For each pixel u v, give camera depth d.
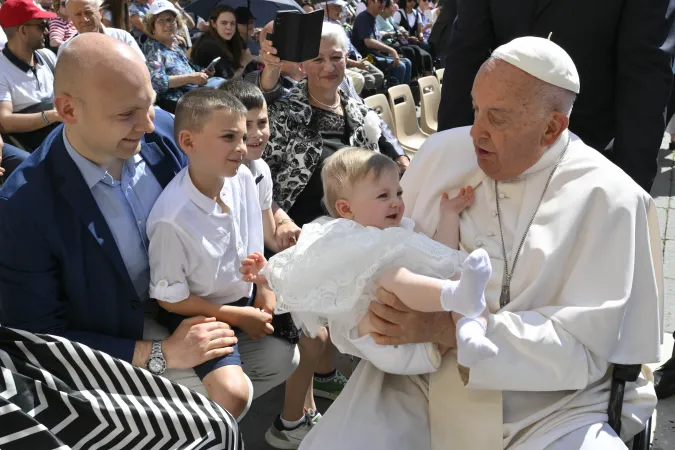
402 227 1.88
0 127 3.99
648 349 1.80
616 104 2.51
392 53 9.01
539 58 1.73
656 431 2.72
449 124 2.88
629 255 1.76
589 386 1.81
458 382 1.82
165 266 1.98
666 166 6.51
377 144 3.27
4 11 3.94
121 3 5.35
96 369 1.67
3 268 1.82
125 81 1.76
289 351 2.38
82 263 1.87
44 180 1.84
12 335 1.62
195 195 1.98
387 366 1.78
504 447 1.79
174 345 1.95
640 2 2.35
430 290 1.61
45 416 1.55
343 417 1.89
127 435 1.65
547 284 1.82
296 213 2.92
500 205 1.96
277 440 2.71
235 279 2.14
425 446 1.88
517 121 1.77
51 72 4.29
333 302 1.74
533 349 1.69
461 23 2.76
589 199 1.82
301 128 2.87
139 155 2.08
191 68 5.27
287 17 2.69
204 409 1.74
